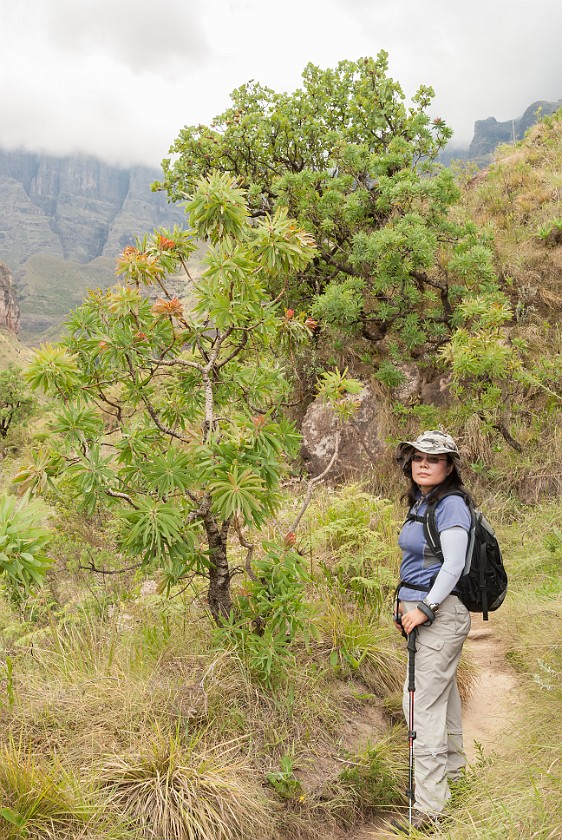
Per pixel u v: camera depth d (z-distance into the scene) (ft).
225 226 12.11
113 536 17.52
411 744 10.39
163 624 13.66
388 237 26.04
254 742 11.18
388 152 30.22
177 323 12.71
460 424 27.25
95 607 15.84
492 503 24.95
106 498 11.56
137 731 10.64
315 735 11.82
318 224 30.22
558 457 25.00
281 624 11.98
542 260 30.86
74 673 12.22
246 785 10.10
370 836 10.48
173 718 10.96
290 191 30.42
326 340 30.37
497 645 16.46
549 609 16.25
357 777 11.09
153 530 10.75
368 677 13.61
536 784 9.14
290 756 11.14
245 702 11.76
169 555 11.43
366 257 26.86
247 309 12.52
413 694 10.57
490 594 10.71
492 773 10.21
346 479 28.02
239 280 11.76
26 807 8.56
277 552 12.12
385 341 30.25
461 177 41.47
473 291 28.22
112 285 12.12
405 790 11.23
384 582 16.16
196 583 14.92
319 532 17.43
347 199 29.55
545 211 33.30
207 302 11.85
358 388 13.26
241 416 11.39
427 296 28.14
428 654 10.66
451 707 11.44
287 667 12.68
